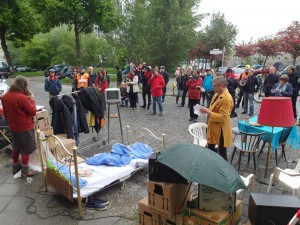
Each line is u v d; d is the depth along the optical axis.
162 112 9.59
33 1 20.30
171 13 27.28
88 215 3.59
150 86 10.43
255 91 9.40
